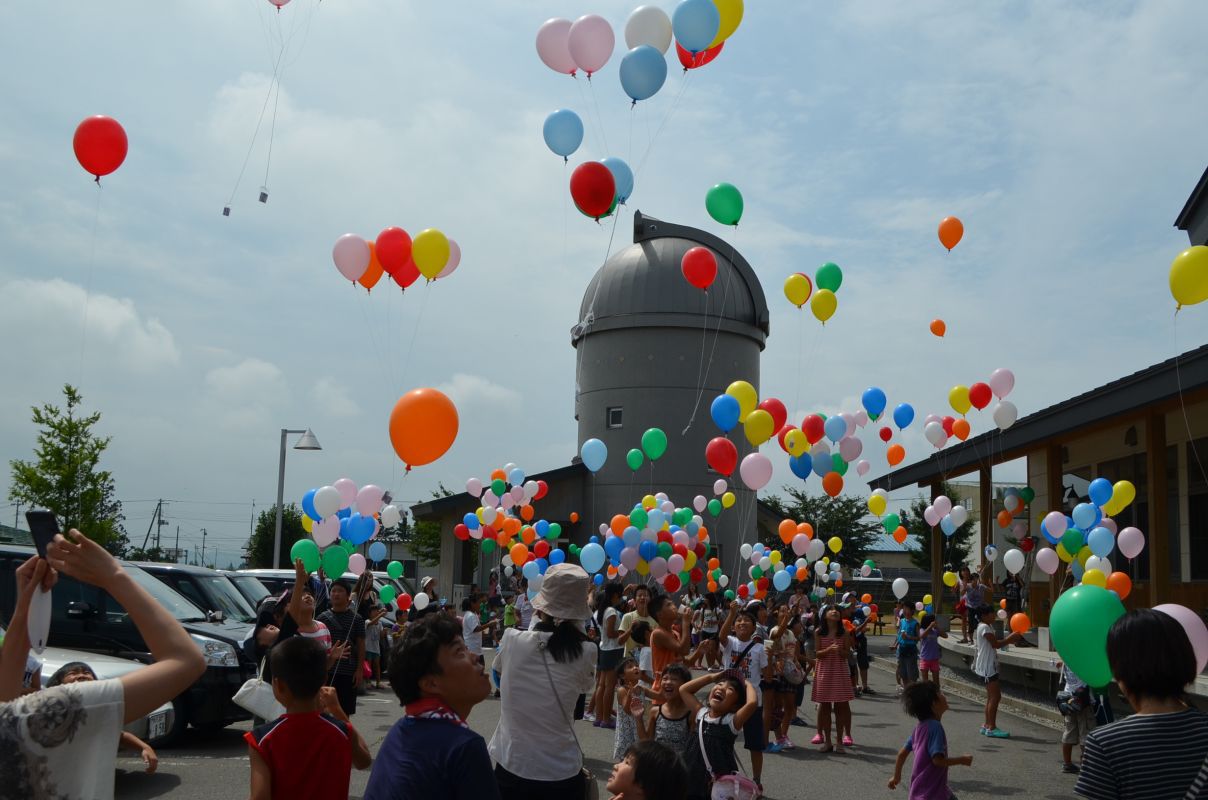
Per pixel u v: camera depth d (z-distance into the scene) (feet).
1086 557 43.68
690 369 106.11
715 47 31.22
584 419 110.73
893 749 40.06
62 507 72.23
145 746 16.84
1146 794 10.17
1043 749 41.09
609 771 33.58
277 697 13.74
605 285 109.40
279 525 83.87
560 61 30.89
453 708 12.19
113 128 27.22
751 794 20.99
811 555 56.03
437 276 35.22
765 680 37.37
